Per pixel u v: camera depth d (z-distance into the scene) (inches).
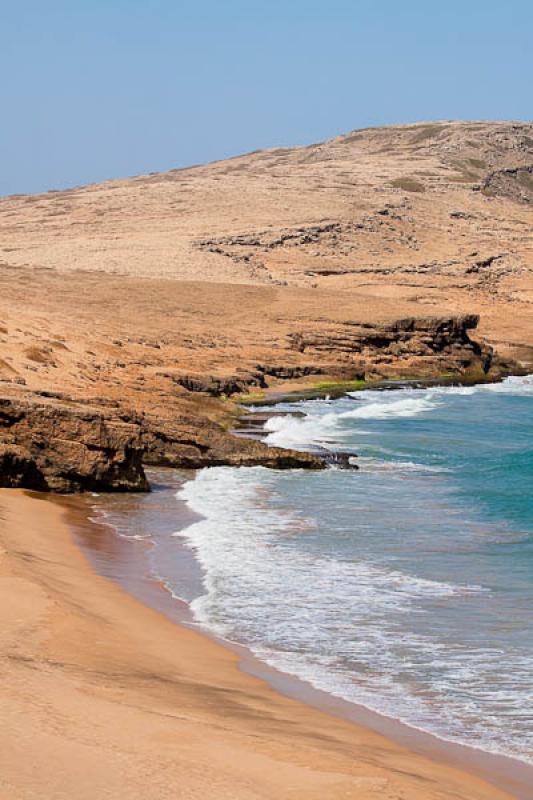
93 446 1120.2
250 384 2262.6
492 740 502.0
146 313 2994.6
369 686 574.6
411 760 459.2
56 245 4365.2
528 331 3538.4
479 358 3046.3
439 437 1760.6
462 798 410.6
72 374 1726.1
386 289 3946.9
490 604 748.6
